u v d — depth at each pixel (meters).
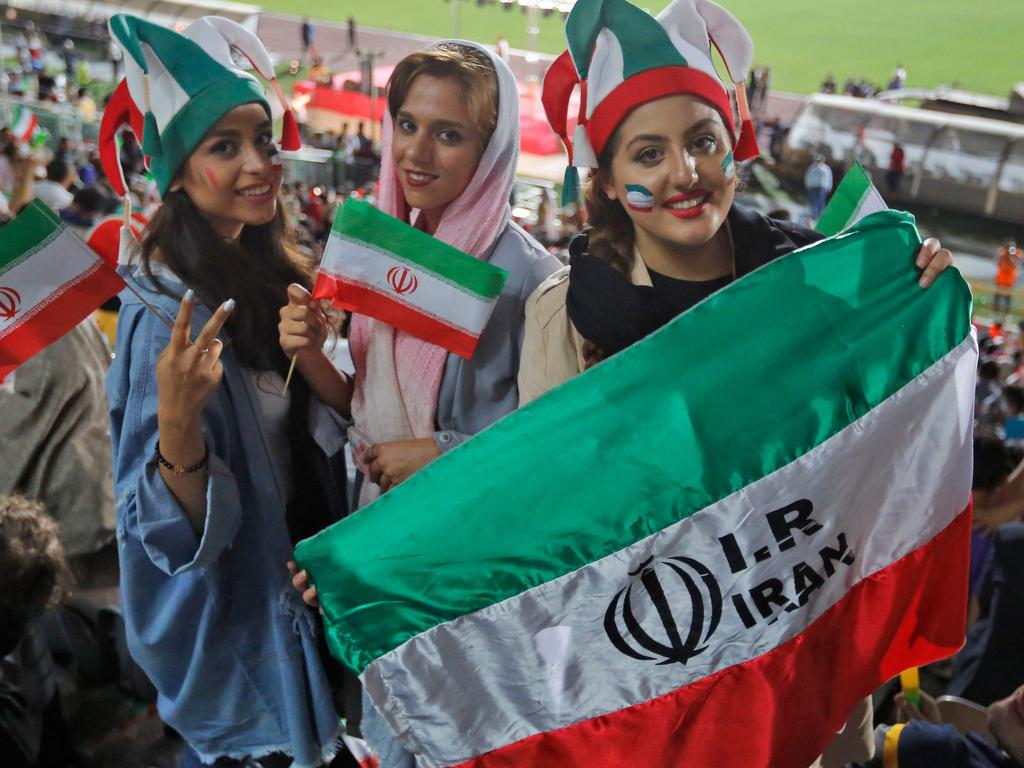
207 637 2.54
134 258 2.48
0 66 17.97
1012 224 22.78
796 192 25.14
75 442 3.56
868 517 2.19
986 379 8.45
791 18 44.06
